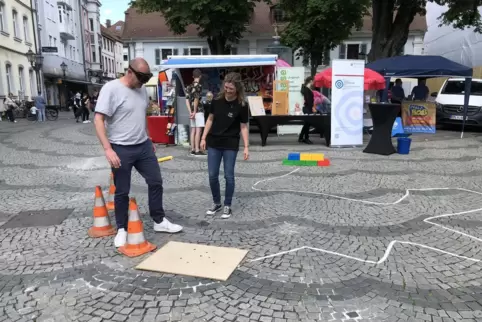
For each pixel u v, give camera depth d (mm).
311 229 4676
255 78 14578
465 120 13547
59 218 5023
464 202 5754
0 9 24312
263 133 11039
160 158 9016
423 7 20219
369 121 13719
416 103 14125
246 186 6621
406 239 4391
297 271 3627
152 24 34812
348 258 3906
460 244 4258
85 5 48656
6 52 24719
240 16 23906
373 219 5031
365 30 31734
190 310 3010
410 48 32031
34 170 7984
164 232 4523
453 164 8484
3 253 4004
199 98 9500
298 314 2961
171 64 11172
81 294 3227
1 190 6410
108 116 3904
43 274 3559
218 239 4359
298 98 13680
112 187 5250
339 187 6566
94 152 10211
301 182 6895
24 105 24797
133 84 3969
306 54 25484
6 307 3047
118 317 2920
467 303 3127
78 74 42438
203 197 5969
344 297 3195
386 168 8062
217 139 4887
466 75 12438
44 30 34094
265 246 4184
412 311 3010
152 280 3447
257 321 2879
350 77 10602
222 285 3369
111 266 3709
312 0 20609
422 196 6066
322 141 12148
